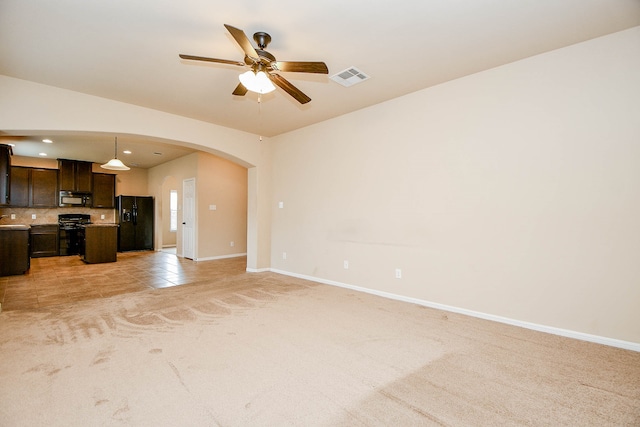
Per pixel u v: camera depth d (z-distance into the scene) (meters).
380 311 3.33
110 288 4.37
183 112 4.31
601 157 2.52
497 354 2.34
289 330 2.79
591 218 2.56
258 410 1.68
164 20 2.31
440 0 2.08
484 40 2.57
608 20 2.31
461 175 3.26
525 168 2.87
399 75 3.21
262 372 2.07
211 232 7.25
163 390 1.86
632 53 2.41
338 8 2.16
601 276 2.52
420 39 2.56
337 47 2.68
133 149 6.82
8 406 1.68
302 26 2.38
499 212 3.02
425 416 1.63
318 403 1.74
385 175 3.92
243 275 5.30
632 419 1.60
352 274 4.30
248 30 2.43
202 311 3.32
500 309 3.01
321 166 4.73
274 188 5.63
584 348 2.43
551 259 2.74
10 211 7.34
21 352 2.33
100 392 1.83
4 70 3.12
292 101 3.89
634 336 2.39
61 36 2.51
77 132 3.70
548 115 2.76
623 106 2.44
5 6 2.12
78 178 8.02
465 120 3.24
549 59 2.75
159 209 9.10
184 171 7.66
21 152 7.08
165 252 8.73
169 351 2.37
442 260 3.40
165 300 3.74
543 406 1.71
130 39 2.57
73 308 3.41
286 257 5.36
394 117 3.82
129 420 1.59
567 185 2.67
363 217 4.17
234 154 5.13
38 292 4.14
